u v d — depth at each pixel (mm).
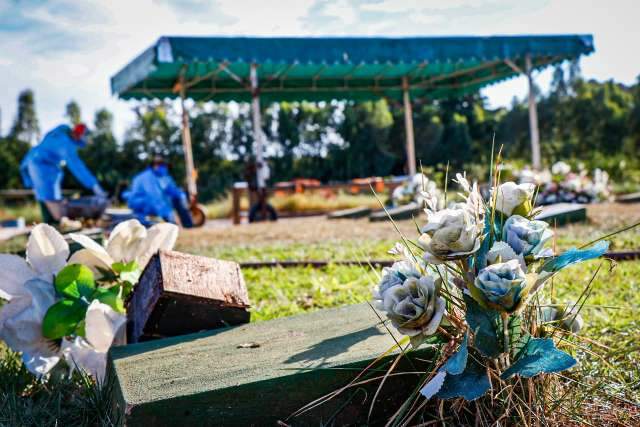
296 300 3555
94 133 28797
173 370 1755
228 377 1644
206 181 26406
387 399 1676
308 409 1620
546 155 24000
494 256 1379
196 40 9805
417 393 1626
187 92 13891
